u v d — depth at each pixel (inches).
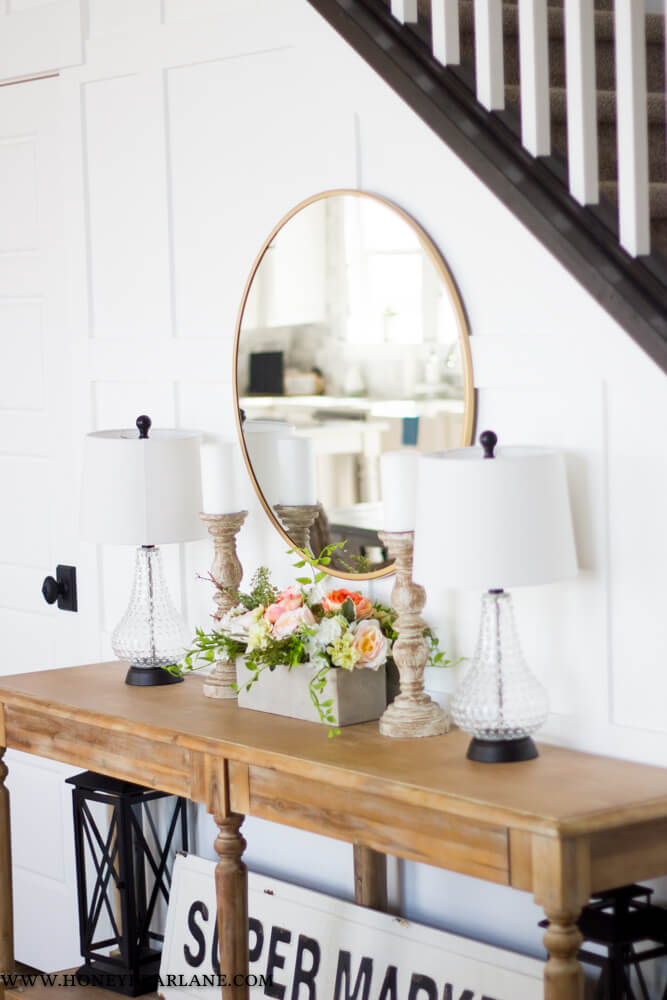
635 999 101.3
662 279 95.8
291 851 130.2
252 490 129.6
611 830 85.3
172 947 133.0
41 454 155.9
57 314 152.0
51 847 158.4
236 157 128.9
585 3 98.6
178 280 136.2
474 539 91.8
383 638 107.9
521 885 85.2
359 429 117.5
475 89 109.5
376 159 115.6
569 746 103.2
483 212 107.3
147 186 138.3
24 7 150.2
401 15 113.1
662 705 97.8
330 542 121.0
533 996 103.5
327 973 118.6
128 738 114.3
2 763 130.3
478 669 97.2
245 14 126.3
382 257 114.6
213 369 132.6
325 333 119.7
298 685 110.6
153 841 144.9
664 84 132.7
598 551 100.9
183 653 127.1
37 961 161.5
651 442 97.3
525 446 103.4
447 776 93.0
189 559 137.6
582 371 101.0
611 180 117.6
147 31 136.2
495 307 107.1
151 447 124.0
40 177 152.6
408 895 119.3
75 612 152.8
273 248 124.0
